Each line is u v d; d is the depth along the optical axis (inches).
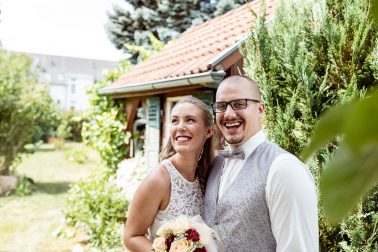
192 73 207.6
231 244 82.4
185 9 735.7
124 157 348.2
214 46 249.8
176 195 94.0
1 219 346.6
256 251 79.9
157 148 271.0
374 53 118.0
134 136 340.5
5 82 474.6
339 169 8.7
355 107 8.8
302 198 74.7
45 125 572.7
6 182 478.0
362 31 122.6
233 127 88.4
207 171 99.8
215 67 194.4
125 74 378.3
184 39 379.6
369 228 110.7
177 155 96.9
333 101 126.9
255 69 144.0
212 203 89.2
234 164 88.5
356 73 123.2
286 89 137.3
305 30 135.3
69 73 2349.9
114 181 286.5
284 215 75.2
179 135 94.3
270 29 144.8
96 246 251.9
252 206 80.4
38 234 302.8
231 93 88.7
